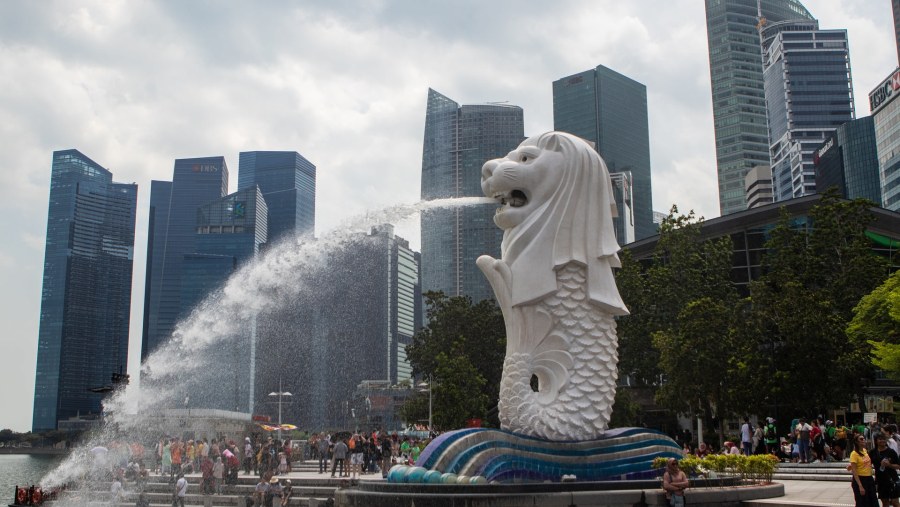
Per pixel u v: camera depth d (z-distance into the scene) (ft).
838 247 125.08
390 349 315.37
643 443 53.42
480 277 412.98
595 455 51.57
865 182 436.35
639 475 52.03
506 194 56.90
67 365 479.41
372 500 44.80
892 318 94.99
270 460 94.43
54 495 80.02
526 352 53.42
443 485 44.27
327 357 250.57
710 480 49.14
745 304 124.67
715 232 166.81
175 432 113.09
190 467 89.97
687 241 138.51
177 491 71.67
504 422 53.36
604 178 56.49
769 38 643.86
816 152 497.05
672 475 44.34
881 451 44.45
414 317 356.79
